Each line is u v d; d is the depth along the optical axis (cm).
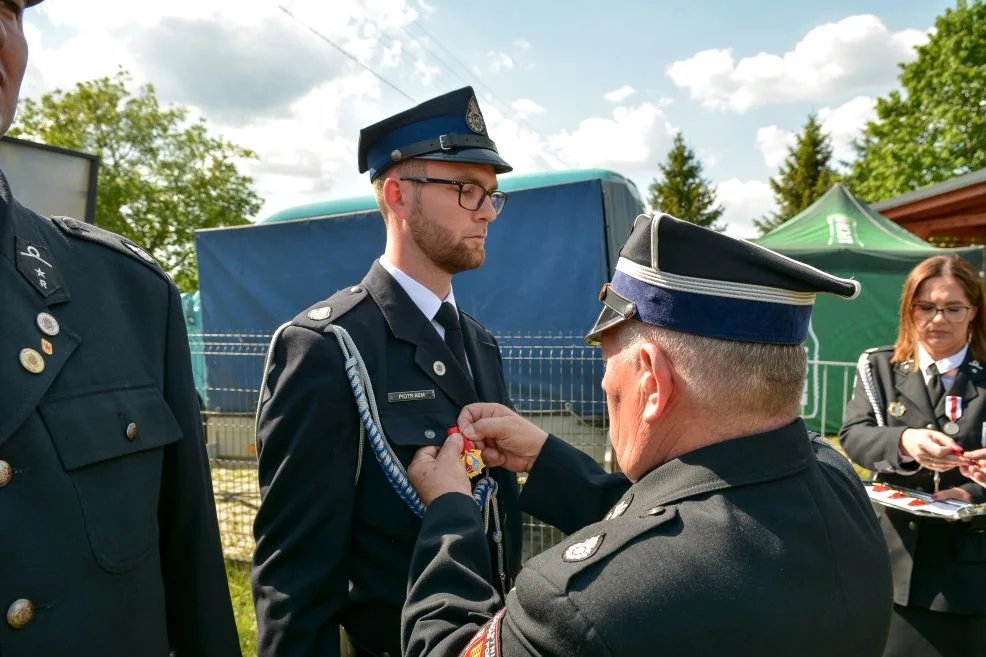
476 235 174
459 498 144
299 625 144
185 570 134
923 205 1141
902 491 234
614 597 88
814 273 98
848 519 108
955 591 223
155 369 127
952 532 228
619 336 112
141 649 112
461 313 209
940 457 224
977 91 2422
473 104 174
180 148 2691
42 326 107
